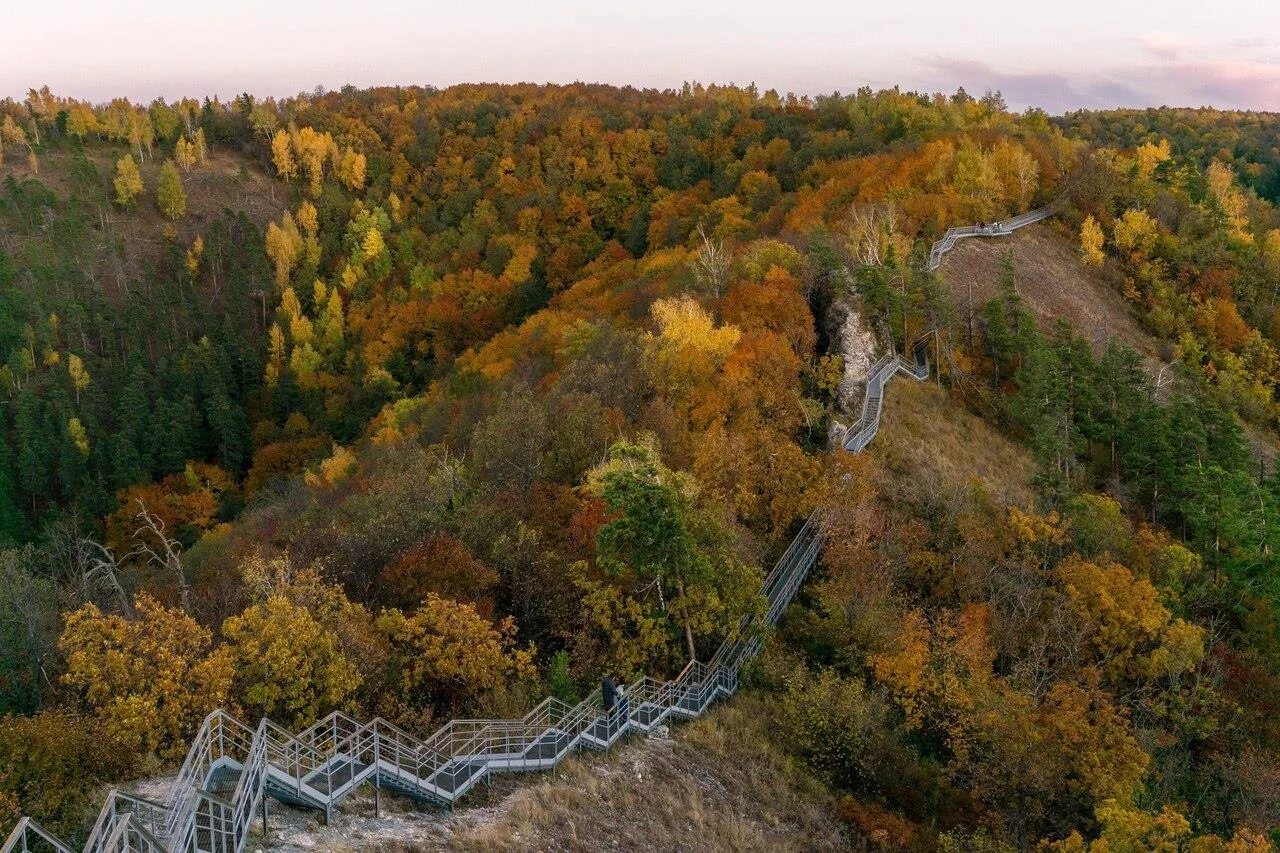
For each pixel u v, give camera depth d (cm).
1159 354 7794
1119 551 4688
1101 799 3209
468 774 2559
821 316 6431
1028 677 3731
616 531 3353
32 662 3369
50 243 17138
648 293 7875
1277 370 8200
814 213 9431
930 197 8775
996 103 15700
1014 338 6469
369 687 2958
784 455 4669
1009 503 4975
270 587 3428
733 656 3703
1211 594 4769
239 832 1884
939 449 5344
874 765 3291
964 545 4347
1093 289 8438
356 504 4903
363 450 8162
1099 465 5878
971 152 9669
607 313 8100
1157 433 5575
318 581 3331
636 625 3516
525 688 3167
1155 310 8319
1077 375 6034
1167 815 2817
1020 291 7700
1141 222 9125
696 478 4425
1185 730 3828
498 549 3888
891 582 4122
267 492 9169
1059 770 3244
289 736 2302
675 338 5388
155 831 1862
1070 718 3372
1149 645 4122
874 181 9869
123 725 2414
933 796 3269
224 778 2072
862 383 5653
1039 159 10425
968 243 8194
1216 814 3544
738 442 4597
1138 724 3872
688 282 7175
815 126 16162
